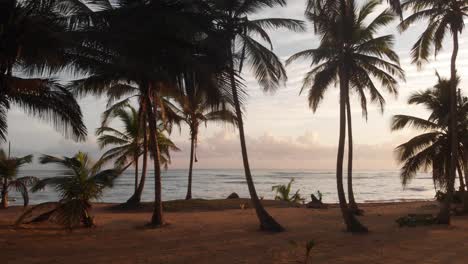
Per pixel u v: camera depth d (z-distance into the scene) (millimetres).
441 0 17812
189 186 30641
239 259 11375
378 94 22047
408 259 11352
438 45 18531
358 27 20500
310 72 22719
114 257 11484
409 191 74125
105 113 27234
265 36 16078
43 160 15945
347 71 19391
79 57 14727
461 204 25312
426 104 23719
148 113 17203
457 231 16359
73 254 11797
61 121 13375
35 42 11180
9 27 11203
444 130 23297
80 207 15891
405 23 18719
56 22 12492
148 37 15125
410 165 23469
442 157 23062
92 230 16297
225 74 16484
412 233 15914
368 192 70438
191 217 21344
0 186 27375
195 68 15047
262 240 14383
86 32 14219
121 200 47719
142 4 15359
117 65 14547
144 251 12359
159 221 17562
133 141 28969
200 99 16766
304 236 15266
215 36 16000
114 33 14609
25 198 27656
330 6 15992
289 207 27953
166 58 15508
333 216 21859
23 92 12805
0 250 12016
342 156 16500
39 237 14398
